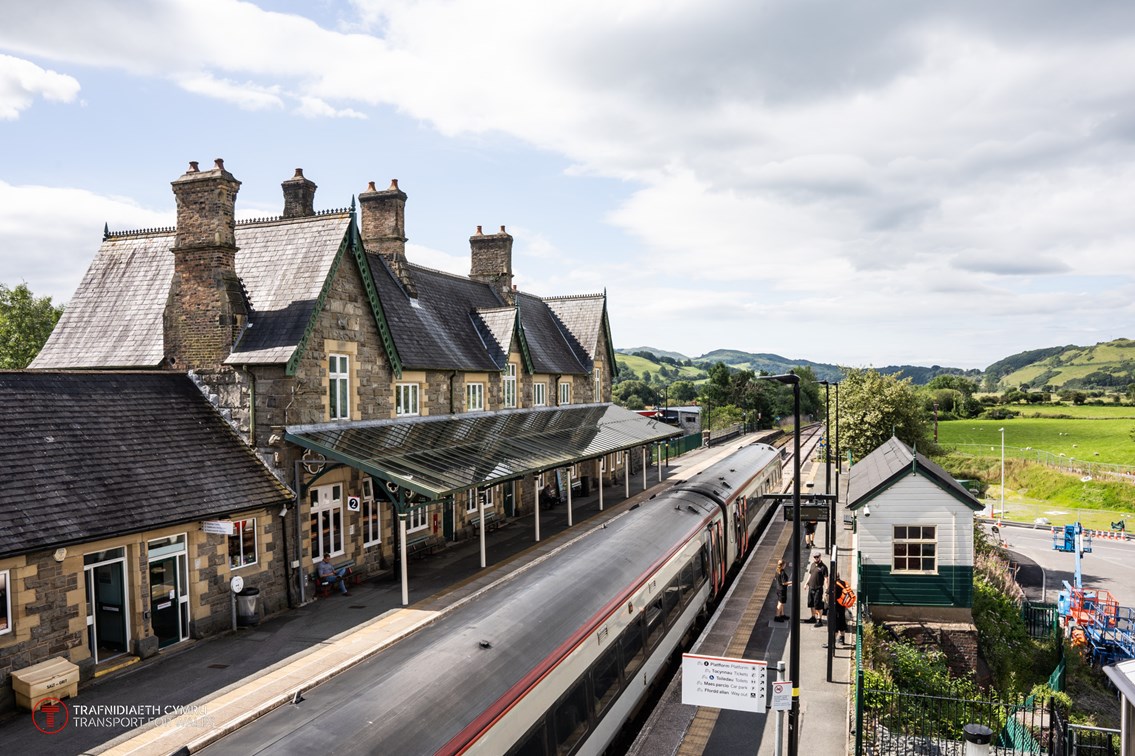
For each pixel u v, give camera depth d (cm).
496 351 3091
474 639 991
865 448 4097
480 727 816
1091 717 1919
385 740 735
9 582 1262
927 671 1645
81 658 1370
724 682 1038
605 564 1408
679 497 2167
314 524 1973
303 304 1966
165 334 2002
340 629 1678
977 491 4734
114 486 1498
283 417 1861
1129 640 2402
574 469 3769
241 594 1702
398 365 2319
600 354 4262
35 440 1458
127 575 1479
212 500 1647
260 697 1291
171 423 1769
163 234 2394
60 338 2255
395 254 2834
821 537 3038
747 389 10388
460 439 2483
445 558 2392
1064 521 4616
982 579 2569
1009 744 1448
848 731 1327
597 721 1140
